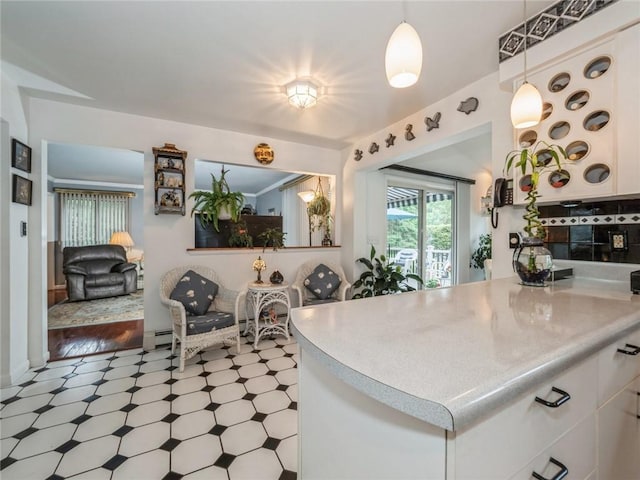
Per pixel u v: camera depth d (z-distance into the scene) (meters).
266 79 2.19
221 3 1.47
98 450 1.54
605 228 1.62
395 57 1.11
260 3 1.47
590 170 1.45
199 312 2.73
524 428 0.63
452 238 5.16
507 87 1.79
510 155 1.85
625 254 1.55
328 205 4.21
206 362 2.62
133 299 5.20
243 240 3.43
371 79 2.18
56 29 1.66
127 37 1.73
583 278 1.70
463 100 2.31
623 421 0.96
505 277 1.95
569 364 0.70
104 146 2.73
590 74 1.42
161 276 3.01
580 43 1.41
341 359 0.69
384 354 0.71
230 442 1.60
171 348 2.94
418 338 0.82
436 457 0.54
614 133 1.34
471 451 0.54
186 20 1.59
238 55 1.90
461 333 0.85
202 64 2.00
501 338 0.80
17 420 1.79
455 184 5.12
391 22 1.61
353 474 0.75
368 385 0.60
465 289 1.53
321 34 1.70
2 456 1.49
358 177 3.80
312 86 2.21
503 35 1.73
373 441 0.68
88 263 5.34
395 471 0.62
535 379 0.62
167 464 1.45
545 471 0.68
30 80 2.21
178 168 2.96
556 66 1.53
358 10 1.52
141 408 1.91
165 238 3.03
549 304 1.18
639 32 1.26
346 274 3.91
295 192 5.65
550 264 1.57
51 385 2.21
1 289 2.17
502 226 2.06
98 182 7.07
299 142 3.67
